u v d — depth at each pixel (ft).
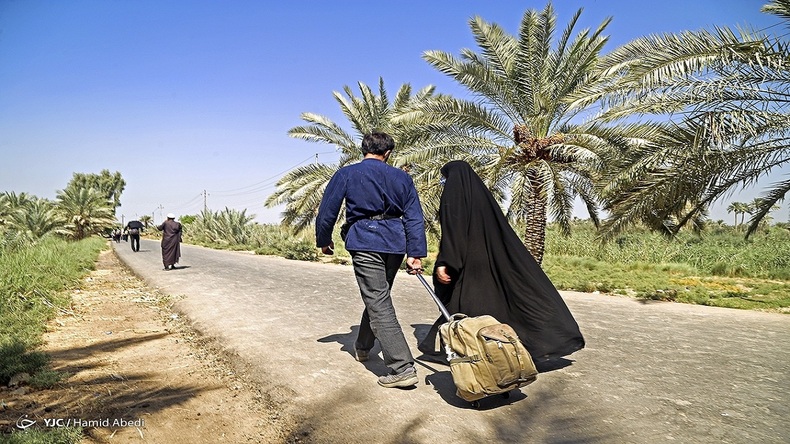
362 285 12.16
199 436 10.18
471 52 43.32
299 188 62.34
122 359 15.64
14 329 18.30
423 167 45.75
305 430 10.23
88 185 270.67
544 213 43.75
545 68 42.19
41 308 22.41
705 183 29.35
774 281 48.83
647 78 28.35
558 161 43.47
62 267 38.04
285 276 39.40
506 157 42.24
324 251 12.89
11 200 126.31
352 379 12.75
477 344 10.23
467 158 44.39
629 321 21.74
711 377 12.91
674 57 28.04
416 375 11.87
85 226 157.07
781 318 23.85
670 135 28.99
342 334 17.79
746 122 26.20
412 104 45.70
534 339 12.15
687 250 66.95
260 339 17.01
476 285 12.73
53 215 123.13
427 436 9.55
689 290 38.01
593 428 9.79
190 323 20.74
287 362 14.26
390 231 12.00
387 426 10.05
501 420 10.22
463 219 12.75
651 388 12.03
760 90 27.99
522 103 43.45
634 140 36.73
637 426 9.86
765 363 14.30
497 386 10.09
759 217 31.42
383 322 11.89
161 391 12.67
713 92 27.99
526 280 12.40
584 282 38.91
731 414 10.41
